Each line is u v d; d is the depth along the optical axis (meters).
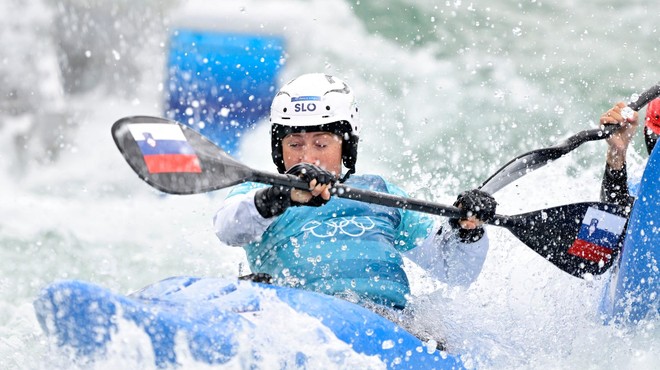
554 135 28.92
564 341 15.85
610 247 16.95
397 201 14.88
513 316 16.31
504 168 17.64
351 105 15.52
